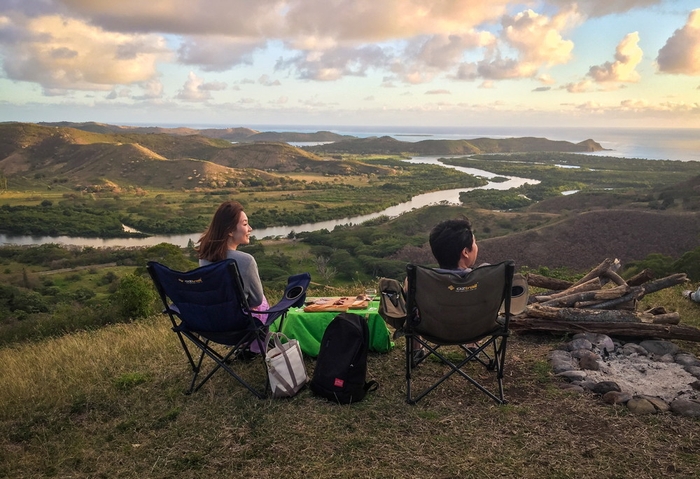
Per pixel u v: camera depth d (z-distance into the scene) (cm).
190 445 251
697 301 526
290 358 300
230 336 300
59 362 429
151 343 446
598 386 293
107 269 6769
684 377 308
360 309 372
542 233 7156
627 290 390
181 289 283
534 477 213
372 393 304
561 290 464
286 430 260
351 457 233
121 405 302
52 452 254
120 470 232
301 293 314
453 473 218
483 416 270
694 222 6825
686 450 230
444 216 10325
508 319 273
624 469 217
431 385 314
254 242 8631
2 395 335
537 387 306
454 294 261
